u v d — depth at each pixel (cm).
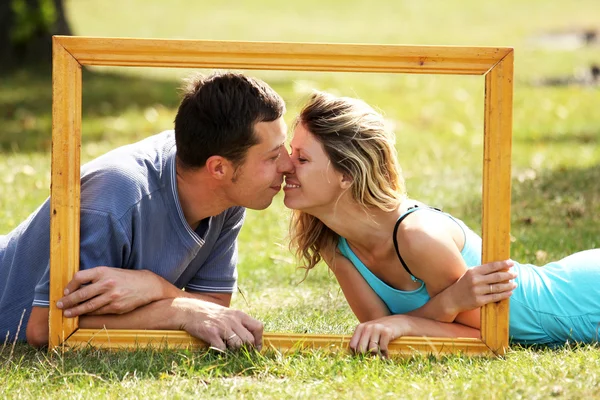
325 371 383
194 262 464
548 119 1355
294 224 471
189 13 3183
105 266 413
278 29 2800
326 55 414
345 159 431
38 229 435
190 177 423
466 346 416
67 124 408
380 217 443
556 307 454
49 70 1797
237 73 418
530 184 856
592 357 394
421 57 414
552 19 3002
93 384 365
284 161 426
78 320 414
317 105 438
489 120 414
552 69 1888
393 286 458
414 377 371
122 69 1819
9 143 1164
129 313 415
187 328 410
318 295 561
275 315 506
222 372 383
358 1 3541
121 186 415
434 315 426
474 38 2544
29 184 849
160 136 455
